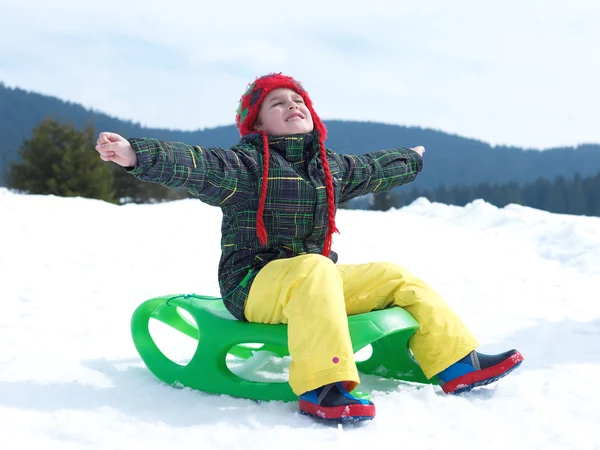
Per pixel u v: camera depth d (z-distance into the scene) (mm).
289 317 1925
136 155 1912
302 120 2395
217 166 2086
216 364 2131
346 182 2426
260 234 2150
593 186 86875
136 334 2354
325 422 1784
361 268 2242
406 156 2648
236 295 2160
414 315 2139
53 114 26562
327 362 1805
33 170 25906
